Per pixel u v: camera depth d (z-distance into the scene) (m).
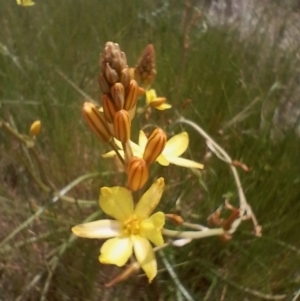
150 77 0.13
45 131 0.16
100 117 0.09
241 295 0.13
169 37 0.21
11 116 0.16
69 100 0.18
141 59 0.12
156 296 0.13
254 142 0.16
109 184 0.14
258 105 0.17
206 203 0.14
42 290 0.13
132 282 0.13
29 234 0.14
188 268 0.13
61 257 0.13
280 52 0.22
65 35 0.21
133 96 0.08
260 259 0.13
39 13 0.23
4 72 0.18
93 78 0.20
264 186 0.14
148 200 0.09
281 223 0.14
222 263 0.14
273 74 0.20
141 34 0.23
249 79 0.20
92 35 0.22
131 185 0.08
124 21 0.23
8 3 0.23
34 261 0.14
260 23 0.23
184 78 0.18
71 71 0.20
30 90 0.18
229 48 0.20
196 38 0.20
